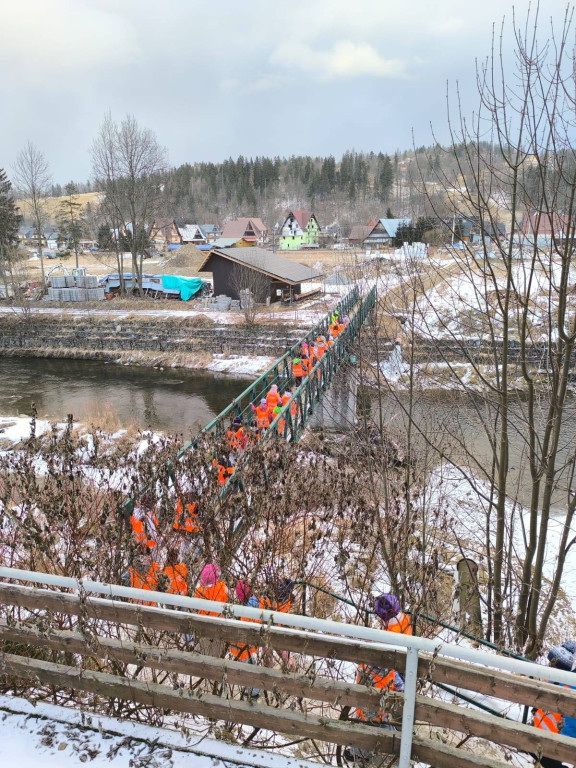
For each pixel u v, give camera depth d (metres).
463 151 5.16
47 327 34.88
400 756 2.55
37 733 3.00
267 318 31.89
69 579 2.94
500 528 5.92
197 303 36.66
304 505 5.61
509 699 2.41
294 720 2.73
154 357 30.83
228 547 4.44
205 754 2.86
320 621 2.53
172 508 4.56
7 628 3.22
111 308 37.62
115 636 3.96
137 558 4.38
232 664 2.82
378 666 2.59
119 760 2.82
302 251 66.50
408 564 5.41
